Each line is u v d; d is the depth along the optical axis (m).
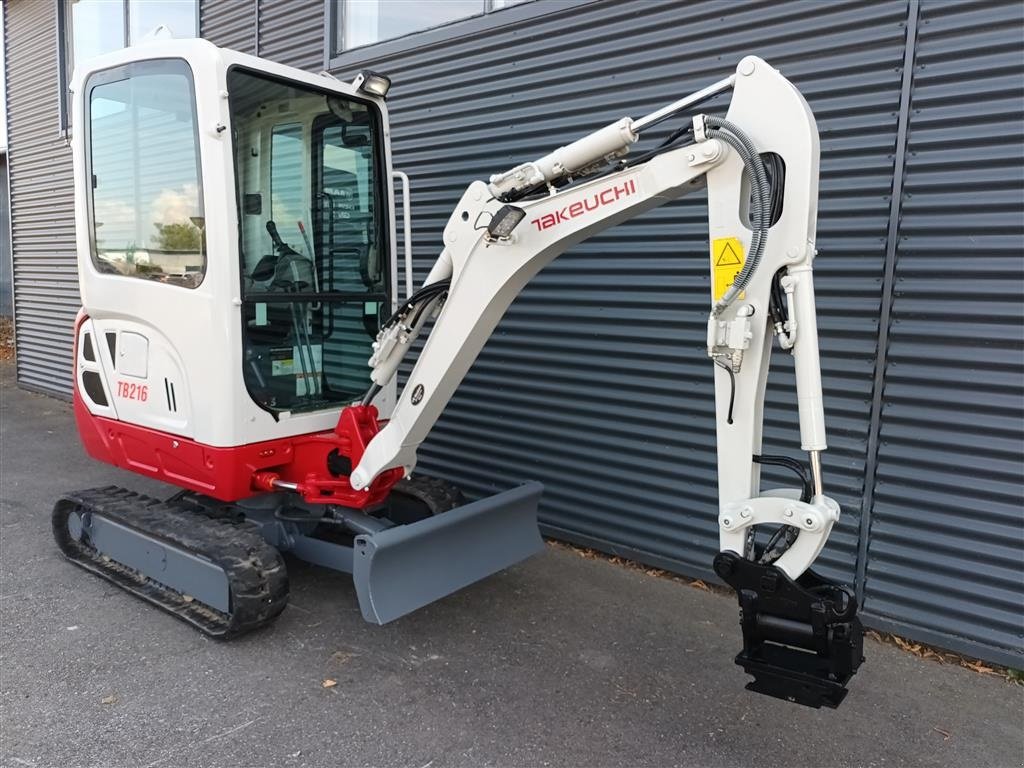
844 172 3.31
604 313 4.15
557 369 4.39
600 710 2.73
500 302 2.77
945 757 2.52
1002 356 2.99
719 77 3.65
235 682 2.83
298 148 3.37
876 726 2.69
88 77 3.54
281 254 3.34
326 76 3.41
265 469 3.28
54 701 2.66
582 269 4.21
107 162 3.50
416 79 4.98
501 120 4.54
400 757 2.41
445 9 4.86
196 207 3.05
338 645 3.15
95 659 2.96
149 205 3.28
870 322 3.29
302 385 3.45
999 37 2.91
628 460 4.14
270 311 3.27
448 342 2.86
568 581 3.94
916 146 3.12
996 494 3.05
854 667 2.02
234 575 3.00
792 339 2.10
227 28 6.49
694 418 3.88
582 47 4.13
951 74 3.01
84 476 5.53
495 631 3.33
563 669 3.01
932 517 3.21
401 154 5.12
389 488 3.37
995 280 2.99
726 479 2.25
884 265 3.23
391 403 3.84
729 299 2.13
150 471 3.50
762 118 2.12
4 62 9.02
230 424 3.07
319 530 3.64
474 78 4.64
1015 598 3.05
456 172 4.82
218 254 2.99
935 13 3.04
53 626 3.23
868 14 3.19
